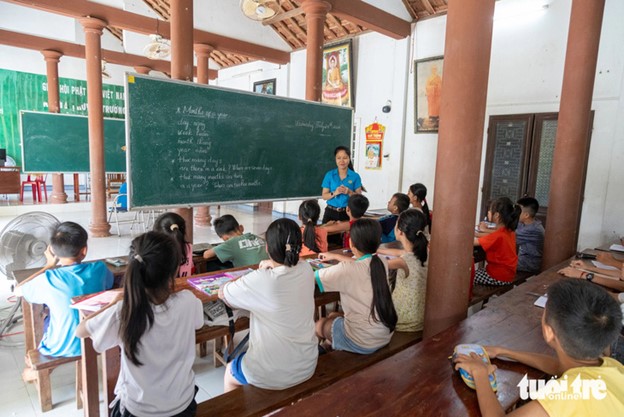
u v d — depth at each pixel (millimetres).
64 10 5363
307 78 5000
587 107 3268
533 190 4867
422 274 2277
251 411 1521
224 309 1958
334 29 7082
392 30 5840
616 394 914
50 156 7992
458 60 1913
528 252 3678
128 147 3314
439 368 1413
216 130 3863
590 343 979
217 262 2934
